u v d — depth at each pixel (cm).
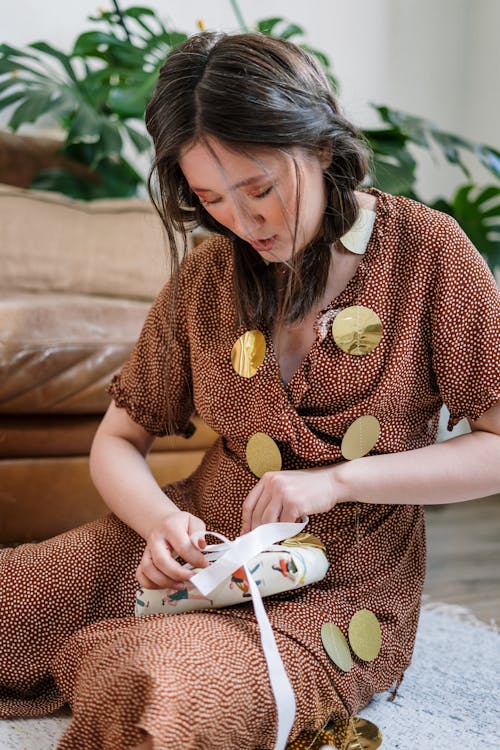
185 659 72
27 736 88
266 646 77
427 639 124
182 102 80
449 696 103
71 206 210
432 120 292
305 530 92
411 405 92
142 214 210
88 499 157
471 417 90
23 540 154
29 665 94
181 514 89
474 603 144
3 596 95
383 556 94
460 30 294
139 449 108
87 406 152
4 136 221
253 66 79
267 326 92
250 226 82
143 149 224
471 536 195
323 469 88
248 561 84
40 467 153
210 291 99
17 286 197
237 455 98
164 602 86
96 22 243
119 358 154
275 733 77
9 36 231
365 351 89
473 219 241
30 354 147
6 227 201
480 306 89
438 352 89
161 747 66
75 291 200
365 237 91
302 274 88
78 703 74
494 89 284
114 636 81
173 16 251
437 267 90
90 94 230
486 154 230
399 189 206
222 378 94
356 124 90
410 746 89
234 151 78
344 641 87
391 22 282
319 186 84
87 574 96
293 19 267
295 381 90
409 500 88
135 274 204
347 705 86
